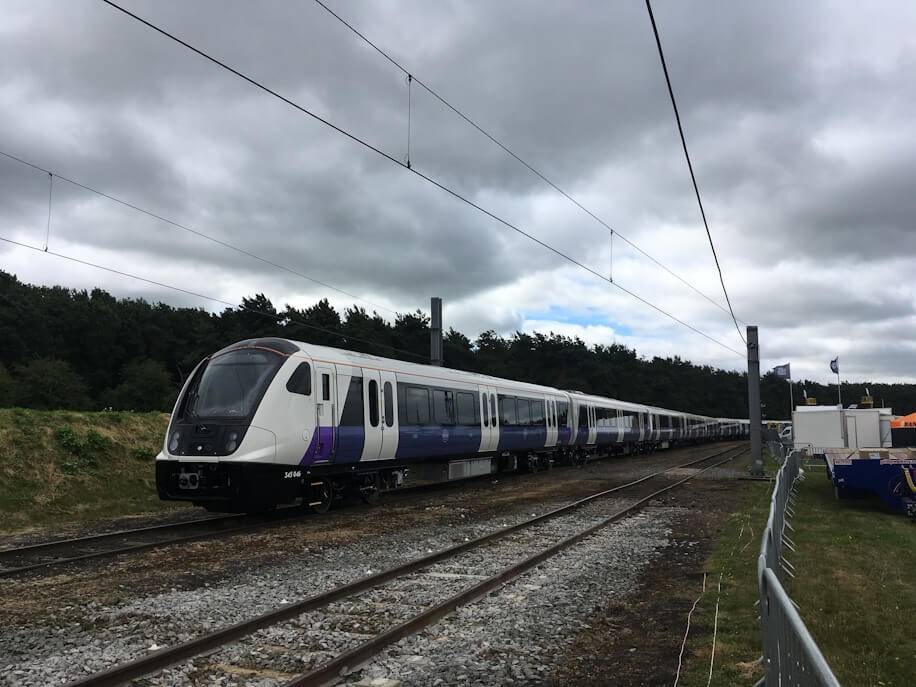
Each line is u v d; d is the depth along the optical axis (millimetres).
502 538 11547
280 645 5805
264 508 13695
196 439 12977
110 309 69062
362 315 67625
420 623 6266
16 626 6465
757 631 6320
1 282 73250
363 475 16750
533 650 5820
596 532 12125
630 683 5109
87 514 15234
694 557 10039
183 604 7246
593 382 84438
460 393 20969
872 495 17281
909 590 8102
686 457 42750
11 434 16578
